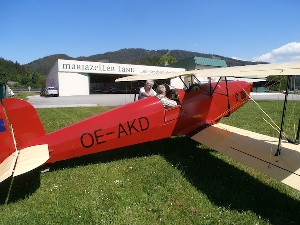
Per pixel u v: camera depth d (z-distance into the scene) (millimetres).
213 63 50875
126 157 5793
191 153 6020
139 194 4023
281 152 4367
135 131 5480
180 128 5965
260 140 5105
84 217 3400
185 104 5992
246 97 7387
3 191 4148
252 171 4910
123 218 3389
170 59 117188
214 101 6590
